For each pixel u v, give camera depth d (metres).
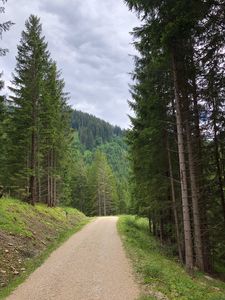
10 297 8.88
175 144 18.59
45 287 9.84
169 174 19.28
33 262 13.59
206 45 10.55
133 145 21.73
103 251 16.80
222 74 11.06
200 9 9.34
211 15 9.53
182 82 13.73
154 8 11.12
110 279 10.70
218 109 13.38
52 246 18.36
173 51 12.29
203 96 13.15
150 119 17.56
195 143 15.68
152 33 11.70
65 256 15.28
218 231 15.84
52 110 32.53
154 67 14.75
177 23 10.18
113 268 12.47
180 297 8.55
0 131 28.38
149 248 20.11
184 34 10.93
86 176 90.38
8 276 11.07
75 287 9.79
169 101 16.94
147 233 32.91
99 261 13.99
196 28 10.16
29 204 29.22
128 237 23.80
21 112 28.33
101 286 9.84
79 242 20.48
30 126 28.50
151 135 17.86
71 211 49.66
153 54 13.23
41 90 29.44
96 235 24.92
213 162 15.62
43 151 38.34
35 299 8.66
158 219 24.22
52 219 29.98
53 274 11.53
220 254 16.72
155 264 12.73
